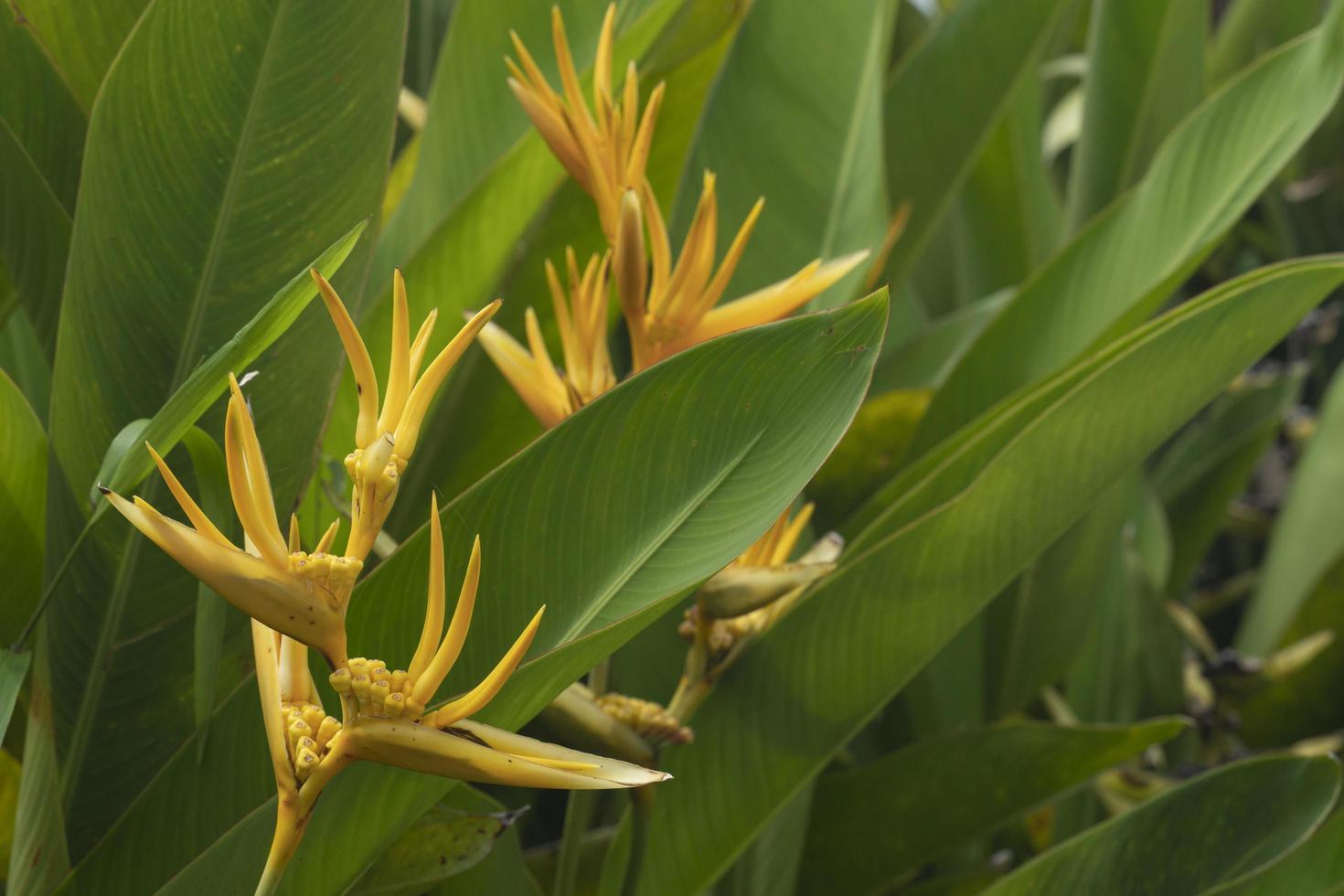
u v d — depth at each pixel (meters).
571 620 1.12
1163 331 1.20
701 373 1.09
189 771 1.15
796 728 1.29
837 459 2.21
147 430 1.03
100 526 1.16
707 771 1.31
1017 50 2.25
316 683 1.15
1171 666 2.57
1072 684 2.52
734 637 1.22
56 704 1.19
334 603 0.95
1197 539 3.20
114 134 1.14
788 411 1.09
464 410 1.70
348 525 1.27
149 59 1.14
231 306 1.18
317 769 0.96
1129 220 1.83
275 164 1.17
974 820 1.72
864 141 1.87
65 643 1.18
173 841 1.15
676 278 1.18
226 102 1.16
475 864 1.20
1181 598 3.22
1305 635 2.76
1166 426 1.25
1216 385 1.24
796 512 1.88
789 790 1.32
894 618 1.26
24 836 1.13
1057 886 1.53
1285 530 2.85
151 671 1.20
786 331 1.08
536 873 1.80
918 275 3.43
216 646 1.10
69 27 1.38
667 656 1.66
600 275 1.20
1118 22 2.38
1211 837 1.51
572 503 1.12
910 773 1.72
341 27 1.16
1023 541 1.25
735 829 1.33
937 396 1.99
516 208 1.54
